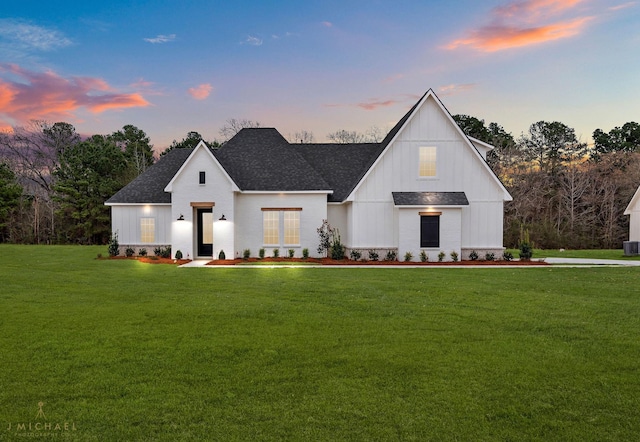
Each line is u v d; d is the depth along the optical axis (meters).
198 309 10.38
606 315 9.81
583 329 8.59
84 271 17.97
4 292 12.75
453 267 19.86
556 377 6.02
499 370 6.27
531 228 42.56
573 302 11.32
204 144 22.98
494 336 8.08
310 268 19.42
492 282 14.87
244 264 21.25
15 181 52.34
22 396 5.32
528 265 20.94
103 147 49.06
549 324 8.97
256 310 10.27
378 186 22.73
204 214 24.66
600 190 47.59
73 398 5.29
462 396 5.37
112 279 15.66
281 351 7.12
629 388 5.66
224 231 23.02
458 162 22.86
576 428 4.60
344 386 5.67
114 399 5.27
